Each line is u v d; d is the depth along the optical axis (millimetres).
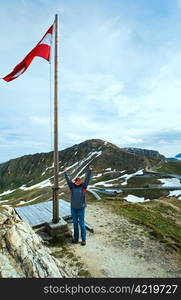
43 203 15406
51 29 10727
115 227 12750
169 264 8805
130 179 157125
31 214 12719
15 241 7168
